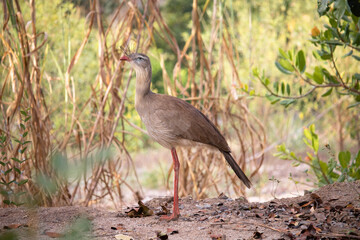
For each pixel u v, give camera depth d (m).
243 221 6.97
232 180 11.21
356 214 6.77
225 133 11.49
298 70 10.37
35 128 9.21
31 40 9.77
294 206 7.51
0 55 9.85
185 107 7.78
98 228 6.66
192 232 6.51
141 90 7.98
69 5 12.73
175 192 7.48
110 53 10.75
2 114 9.44
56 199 9.12
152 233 6.44
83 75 14.53
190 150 11.12
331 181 9.48
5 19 9.13
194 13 11.17
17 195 7.44
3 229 6.49
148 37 10.83
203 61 11.33
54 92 12.34
